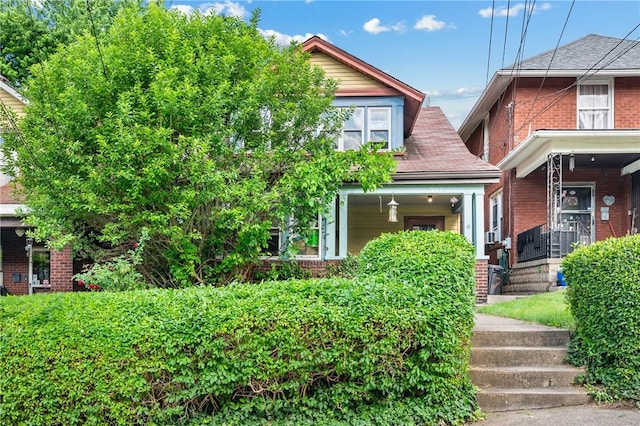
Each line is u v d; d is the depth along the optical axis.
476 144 19.81
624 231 13.95
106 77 8.08
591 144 12.07
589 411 4.98
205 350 4.64
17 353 4.68
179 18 9.12
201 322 4.67
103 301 4.91
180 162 7.71
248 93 8.46
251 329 4.71
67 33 19.25
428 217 14.96
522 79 14.53
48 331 4.69
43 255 14.23
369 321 4.75
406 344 4.82
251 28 9.54
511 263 14.54
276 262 10.92
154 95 7.75
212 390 4.66
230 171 8.44
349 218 15.09
